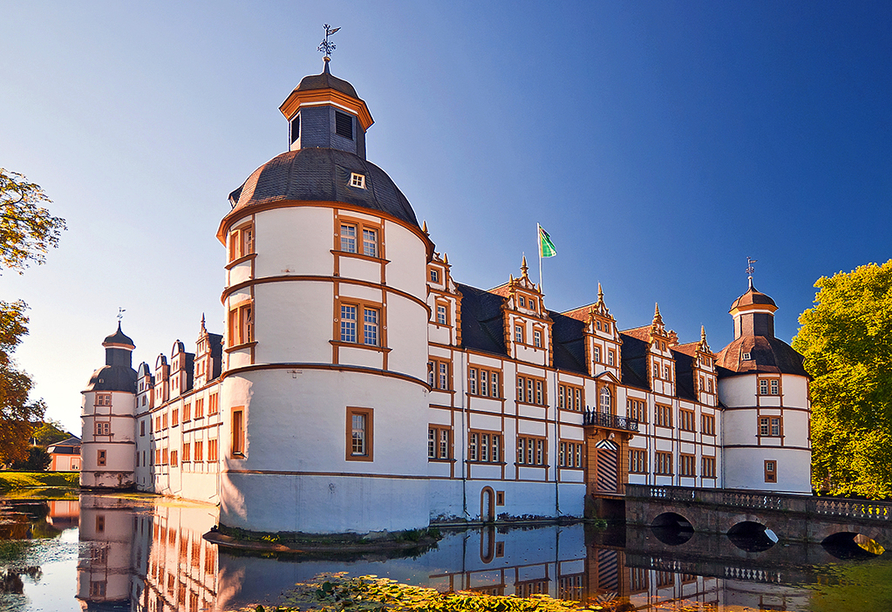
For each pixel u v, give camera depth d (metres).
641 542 32.22
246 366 27.73
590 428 46.47
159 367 69.19
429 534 29.88
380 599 15.53
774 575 22.28
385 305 29.11
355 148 33.31
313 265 27.89
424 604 15.07
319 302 27.66
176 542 26.22
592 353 48.84
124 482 78.50
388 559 22.84
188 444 56.62
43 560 21.58
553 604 16.16
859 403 46.41
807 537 33.94
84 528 31.38
